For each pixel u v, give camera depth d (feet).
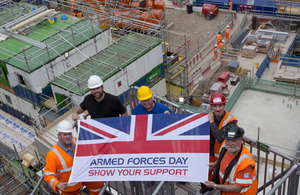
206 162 20.42
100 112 26.27
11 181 59.47
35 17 95.50
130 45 86.02
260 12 125.90
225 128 18.43
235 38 114.62
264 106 69.56
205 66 103.65
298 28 122.01
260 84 73.36
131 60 79.87
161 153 20.99
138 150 21.36
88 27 93.35
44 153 65.62
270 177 47.85
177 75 95.04
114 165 21.35
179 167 20.51
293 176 19.54
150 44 85.05
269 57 108.99
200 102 92.79
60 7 131.64
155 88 88.63
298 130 63.46
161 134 21.33
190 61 104.47
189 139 21.04
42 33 91.66
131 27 102.68
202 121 21.35
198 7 135.23
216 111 20.95
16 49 86.02
